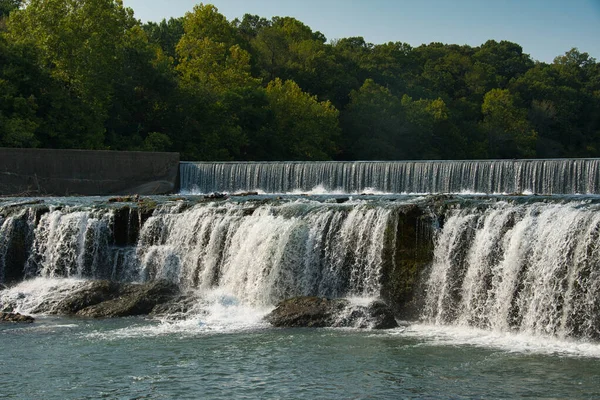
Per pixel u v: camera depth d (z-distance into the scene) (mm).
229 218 26234
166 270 26750
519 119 112125
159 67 69688
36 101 55938
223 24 90938
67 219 28516
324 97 103688
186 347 17641
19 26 63375
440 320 21188
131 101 68375
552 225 19672
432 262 22141
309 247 24094
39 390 14008
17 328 20219
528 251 19875
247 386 14117
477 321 20500
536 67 145000
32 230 29156
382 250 22891
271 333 19391
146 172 51500
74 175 47719
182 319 21547
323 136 85562
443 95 118375
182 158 69500
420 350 17188
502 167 45500
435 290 21641
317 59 108250
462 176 46750
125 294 23578
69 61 61531
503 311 19953
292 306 21234
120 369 15531
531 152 109875
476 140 108688
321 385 14109
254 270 24609
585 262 18547
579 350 17172
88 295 23391
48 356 16781
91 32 63531
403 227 22828
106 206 29609
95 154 48719
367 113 94312
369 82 97875
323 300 21359
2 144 49906
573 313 18516
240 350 17266
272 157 78875
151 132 70500
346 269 23531
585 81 148875
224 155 71188
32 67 56094
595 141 127688
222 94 75562
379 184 49562
